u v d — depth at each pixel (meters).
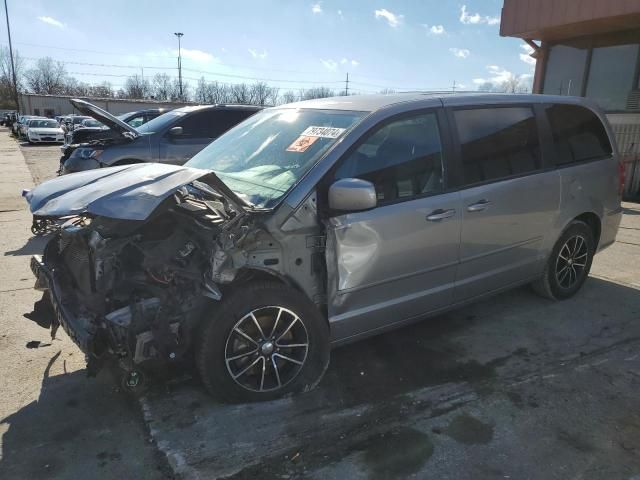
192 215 2.93
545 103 4.32
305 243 2.99
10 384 3.23
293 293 2.97
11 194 10.62
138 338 2.67
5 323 4.11
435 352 3.76
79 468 2.52
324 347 3.15
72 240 3.16
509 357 3.70
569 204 4.40
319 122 3.52
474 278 3.85
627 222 8.45
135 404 3.05
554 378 3.41
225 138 4.20
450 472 2.52
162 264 2.76
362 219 3.09
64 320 2.89
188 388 3.20
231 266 2.79
